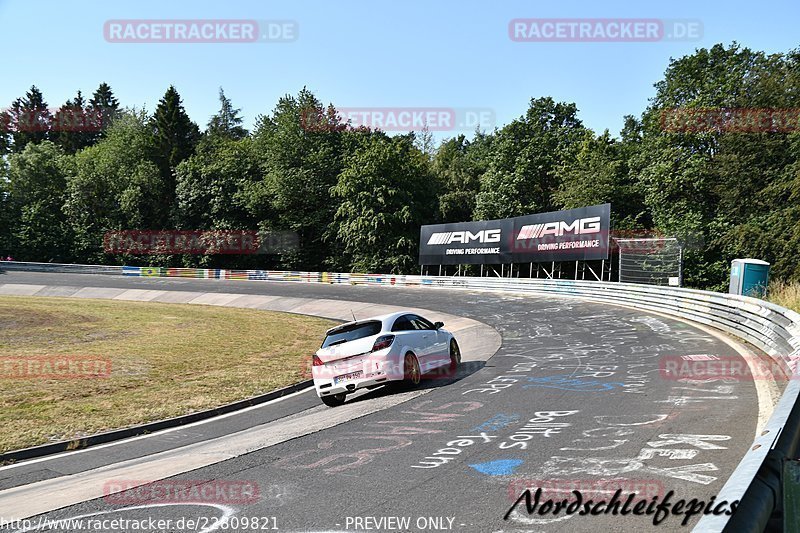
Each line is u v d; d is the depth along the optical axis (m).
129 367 16.95
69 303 35.28
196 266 63.44
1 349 19.83
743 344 13.10
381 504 5.20
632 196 44.03
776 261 30.58
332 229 58.31
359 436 7.94
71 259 66.19
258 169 65.38
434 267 51.72
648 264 31.66
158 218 70.06
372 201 53.31
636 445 6.30
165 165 76.06
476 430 7.62
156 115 81.75
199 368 17.00
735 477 3.16
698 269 33.47
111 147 73.25
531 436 7.06
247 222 62.88
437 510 4.94
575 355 13.77
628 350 13.74
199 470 7.04
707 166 36.53
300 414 11.08
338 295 39.22
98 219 69.12
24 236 65.25
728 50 39.84
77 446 10.06
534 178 52.72
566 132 57.09
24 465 9.01
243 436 9.40
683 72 40.91
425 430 7.89
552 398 9.22
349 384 11.01
